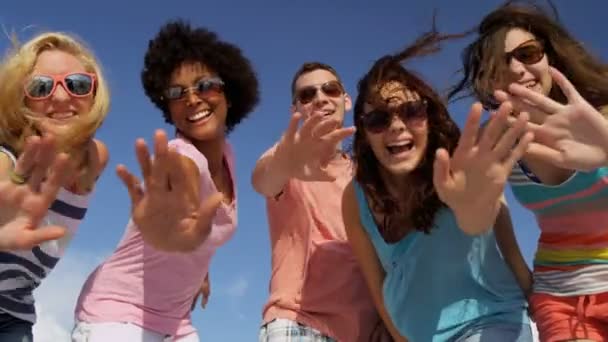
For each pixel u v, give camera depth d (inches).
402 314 67.2
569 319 60.0
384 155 64.7
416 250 65.7
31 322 59.7
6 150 54.2
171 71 73.0
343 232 75.3
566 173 60.1
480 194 56.5
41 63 57.4
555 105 56.4
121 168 50.1
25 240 46.7
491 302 63.9
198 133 71.6
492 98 65.1
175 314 68.2
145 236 51.9
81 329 65.4
